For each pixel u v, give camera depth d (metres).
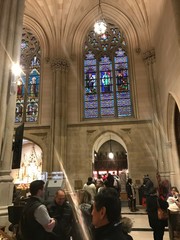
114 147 20.77
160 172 14.83
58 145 16.23
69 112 17.92
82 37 20.28
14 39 8.71
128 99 18.17
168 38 12.82
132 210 12.64
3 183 6.88
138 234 8.42
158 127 15.67
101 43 20.25
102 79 19.08
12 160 8.28
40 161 19.69
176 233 5.66
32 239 3.08
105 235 1.66
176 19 10.76
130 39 19.38
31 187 3.48
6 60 8.07
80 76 19.06
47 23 19.55
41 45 20.02
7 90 7.88
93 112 18.25
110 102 18.33
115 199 1.79
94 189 8.76
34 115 18.45
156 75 16.86
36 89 19.27
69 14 19.11
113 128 17.06
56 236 3.63
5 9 8.55
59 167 15.76
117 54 19.67
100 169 19.33
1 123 7.31
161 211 5.86
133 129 16.81
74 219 3.93
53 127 16.77
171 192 7.70
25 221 3.16
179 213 5.76
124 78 18.81
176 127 14.04
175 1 10.98
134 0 17.95
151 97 16.58
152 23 17.06
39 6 19.08
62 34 19.30
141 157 16.05
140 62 18.44
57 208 3.93
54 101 17.44
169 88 13.30
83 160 16.64
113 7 19.73
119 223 1.76
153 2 16.05
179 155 13.78
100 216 1.75
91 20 20.47
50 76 18.97
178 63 11.30
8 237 4.39
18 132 8.57
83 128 17.36
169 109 14.03
